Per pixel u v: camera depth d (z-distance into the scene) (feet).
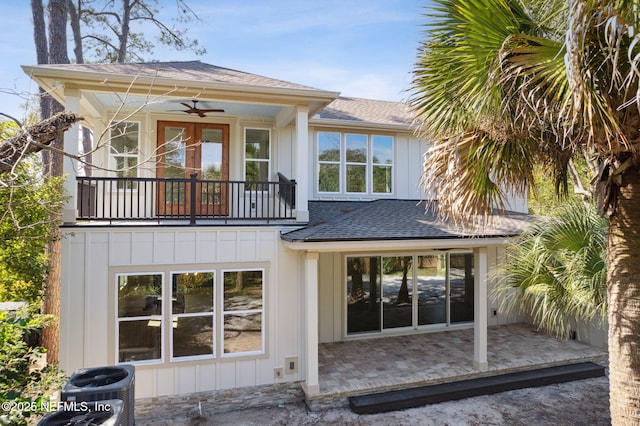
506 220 33.42
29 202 23.07
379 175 40.91
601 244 18.89
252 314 26.78
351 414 24.44
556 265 20.75
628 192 15.40
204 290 26.08
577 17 11.05
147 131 34.09
